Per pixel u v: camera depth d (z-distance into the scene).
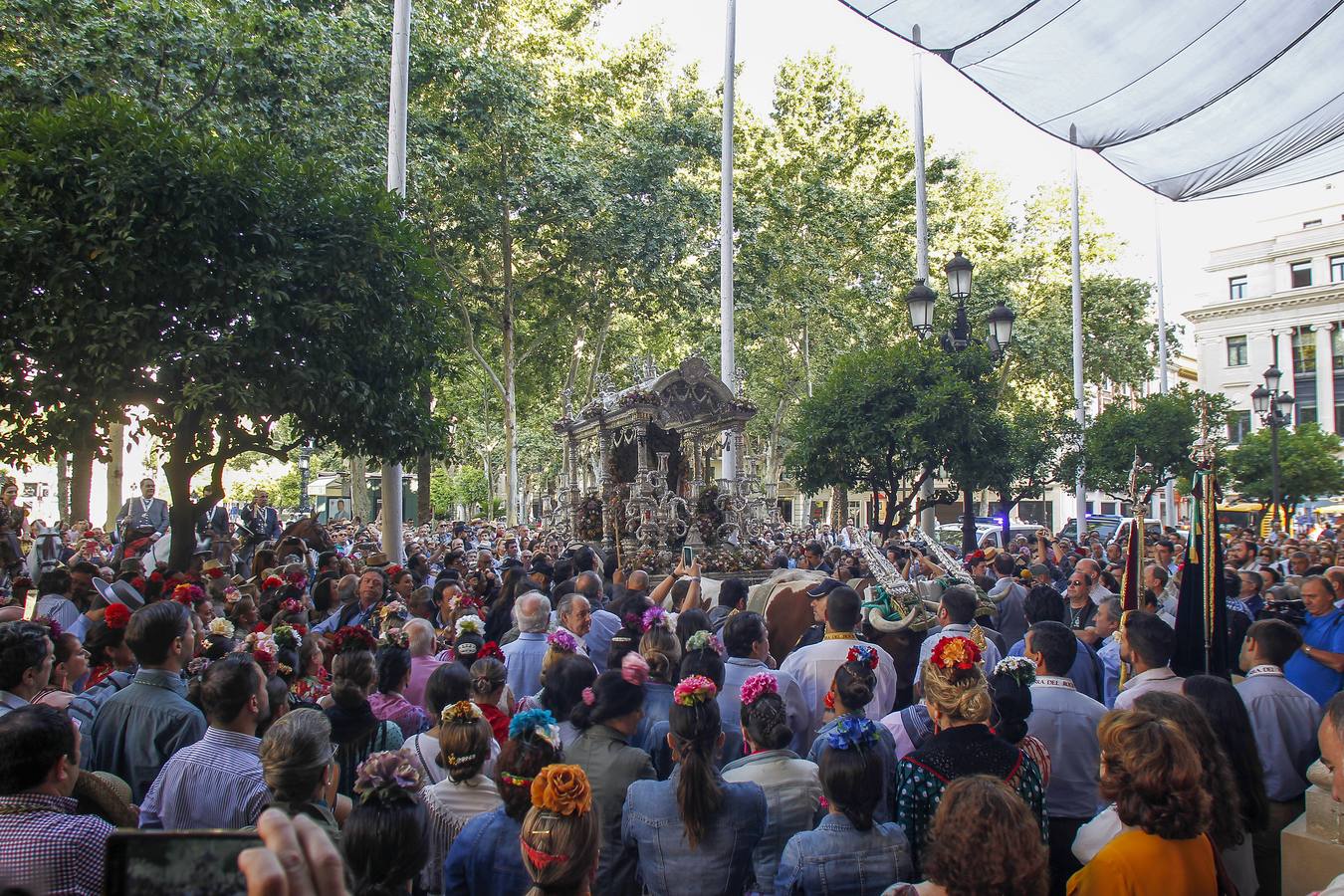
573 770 3.26
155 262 9.39
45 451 9.95
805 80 35.38
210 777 4.07
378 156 18.75
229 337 9.47
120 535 17.25
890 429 15.45
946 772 3.85
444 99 25.19
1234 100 15.28
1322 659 6.86
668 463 16.88
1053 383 45.16
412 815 3.32
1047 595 7.02
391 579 10.40
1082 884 3.40
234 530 20.72
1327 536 27.42
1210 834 3.69
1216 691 4.54
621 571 10.88
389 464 12.33
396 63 13.88
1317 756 5.30
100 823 3.50
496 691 5.19
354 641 4.87
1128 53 13.65
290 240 10.26
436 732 4.84
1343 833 4.28
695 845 3.87
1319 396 57.75
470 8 26.70
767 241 33.97
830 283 36.03
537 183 27.14
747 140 35.25
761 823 4.01
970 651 4.00
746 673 5.78
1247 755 4.42
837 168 35.06
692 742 3.94
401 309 11.09
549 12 30.67
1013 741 4.23
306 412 10.30
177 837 1.66
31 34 14.18
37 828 3.36
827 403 16.41
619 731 4.54
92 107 9.66
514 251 31.86
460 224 27.50
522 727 3.83
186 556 11.02
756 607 9.58
